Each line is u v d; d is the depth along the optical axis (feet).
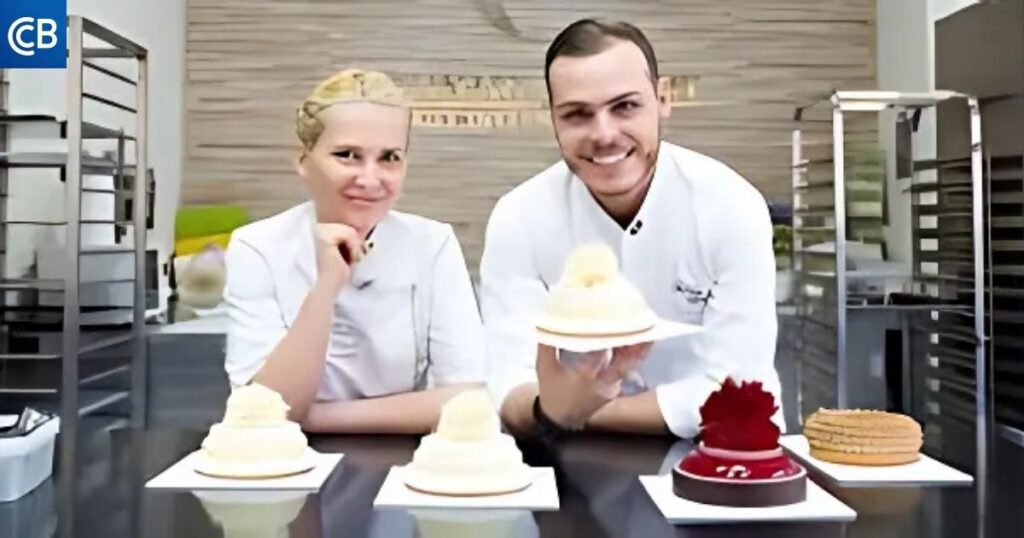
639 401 3.76
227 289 4.50
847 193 8.16
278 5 8.93
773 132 8.97
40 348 6.38
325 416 3.92
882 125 8.61
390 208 4.35
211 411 6.29
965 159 7.07
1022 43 6.44
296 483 2.91
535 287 4.39
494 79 8.89
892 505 2.70
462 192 8.85
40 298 6.50
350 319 4.28
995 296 6.73
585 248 3.27
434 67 8.90
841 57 9.02
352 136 4.15
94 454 3.41
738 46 8.98
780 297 8.21
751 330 4.22
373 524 2.51
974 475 3.06
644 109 4.08
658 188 4.27
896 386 7.18
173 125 8.77
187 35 8.95
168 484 2.89
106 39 6.09
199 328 6.96
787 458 2.79
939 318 7.18
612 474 3.08
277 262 4.36
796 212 8.32
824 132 8.93
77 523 2.55
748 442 2.70
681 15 8.95
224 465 2.98
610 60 4.01
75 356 5.71
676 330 3.13
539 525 2.50
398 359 4.36
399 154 4.25
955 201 7.18
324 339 4.00
